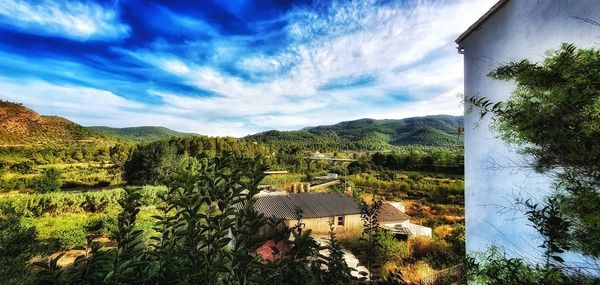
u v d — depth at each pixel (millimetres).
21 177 55344
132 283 1593
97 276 1542
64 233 15445
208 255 1705
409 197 50719
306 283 1823
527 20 5922
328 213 24406
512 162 5797
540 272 3043
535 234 5258
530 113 3281
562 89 3043
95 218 20031
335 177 62094
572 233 2973
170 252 1725
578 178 3025
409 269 11445
